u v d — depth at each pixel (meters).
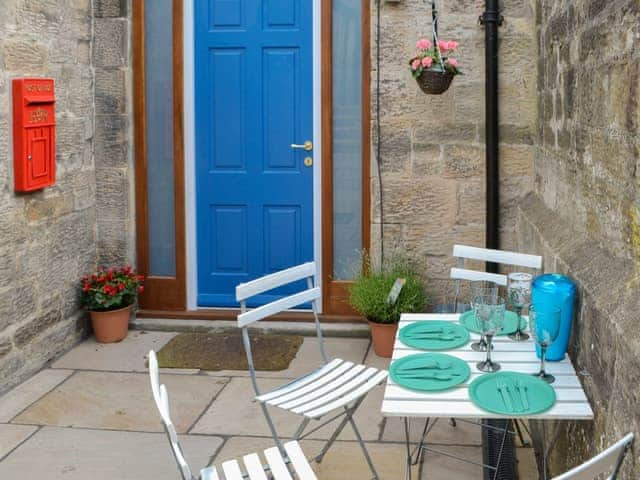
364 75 4.88
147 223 5.19
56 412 3.92
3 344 4.12
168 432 1.98
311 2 4.96
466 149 4.76
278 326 5.01
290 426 3.74
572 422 2.79
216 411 3.92
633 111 2.34
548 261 3.43
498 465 3.08
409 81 4.76
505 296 4.69
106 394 4.13
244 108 5.09
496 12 4.55
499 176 4.73
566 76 3.45
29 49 4.28
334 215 5.07
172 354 4.68
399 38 4.74
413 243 4.87
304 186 5.09
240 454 3.47
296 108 5.05
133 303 5.06
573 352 2.86
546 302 2.74
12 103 4.13
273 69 5.04
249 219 5.16
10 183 4.14
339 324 5.02
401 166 4.82
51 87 4.41
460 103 4.73
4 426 3.77
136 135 5.11
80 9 4.83
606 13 2.66
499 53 4.65
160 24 5.07
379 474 3.28
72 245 4.80
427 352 2.90
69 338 4.79
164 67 5.10
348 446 3.54
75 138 4.80
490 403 2.43
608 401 2.34
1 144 4.05
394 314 4.51
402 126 4.80
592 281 2.63
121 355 4.69
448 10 4.68
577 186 3.19
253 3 5.01
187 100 5.10
